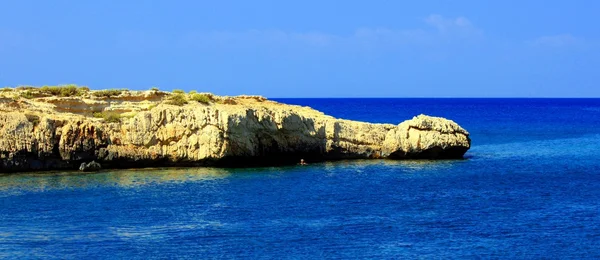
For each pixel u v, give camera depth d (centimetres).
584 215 5759
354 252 4691
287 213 5766
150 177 7394
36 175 7419
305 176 7625
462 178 7656
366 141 9194
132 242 4875
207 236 5044
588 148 11200
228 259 4534
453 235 5125
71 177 7319
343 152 9075
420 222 5500
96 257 4541
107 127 7938
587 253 4706
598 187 7119
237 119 8100
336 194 6581
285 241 4934
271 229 5250
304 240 4966
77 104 8369
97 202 6081
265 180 7325
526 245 4878
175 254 4619
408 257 4594
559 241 4978
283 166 8425
